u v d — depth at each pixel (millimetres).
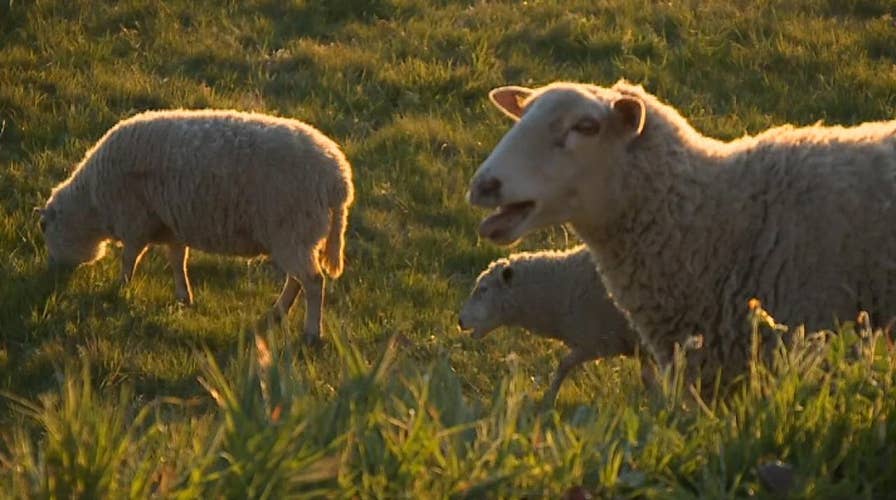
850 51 17781
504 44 18344
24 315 12273
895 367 6355
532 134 7582
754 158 7758
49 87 17062
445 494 5559
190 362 11258
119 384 10828
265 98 16891
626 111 7559
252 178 11844
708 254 7668
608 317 11070
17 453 6133
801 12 19062
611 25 18734
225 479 5430
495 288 11570
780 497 5727
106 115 16312
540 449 5938
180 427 6762
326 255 12219
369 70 17641
